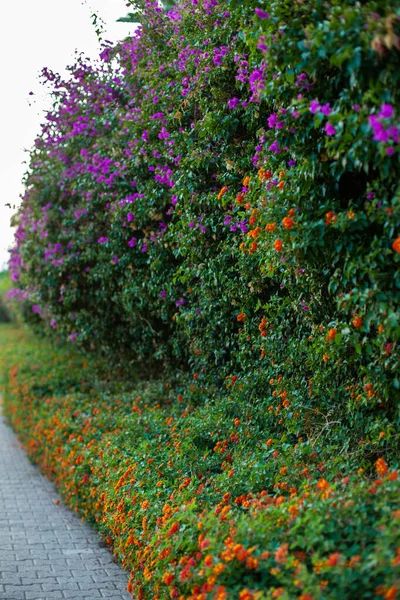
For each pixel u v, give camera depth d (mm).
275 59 3764
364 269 3783
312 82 3863
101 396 8820
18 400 11602
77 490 6676
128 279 7926
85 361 11609
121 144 7391
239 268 5551
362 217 3742
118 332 9242
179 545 3562
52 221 9359
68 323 10219
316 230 3967
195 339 6742
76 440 7113
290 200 4195
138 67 6926
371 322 3926
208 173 6000
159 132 6508
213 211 5961
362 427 4594
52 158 9156
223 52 5426
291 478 4145
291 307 5227
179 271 6309
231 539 3203
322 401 5035
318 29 3438
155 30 6773
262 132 4805
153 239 6930
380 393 4219
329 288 4102
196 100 5930
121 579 5148
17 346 17625
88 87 7973
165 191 6586
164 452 5480
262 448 4906
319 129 3896
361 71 3355
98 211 8281
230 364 6336
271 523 3254
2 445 11789
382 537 2750
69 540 6188
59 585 5004
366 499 3143
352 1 3508
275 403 5477
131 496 4906
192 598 3170
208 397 6809
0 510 7344
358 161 3475
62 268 8953
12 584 5020
